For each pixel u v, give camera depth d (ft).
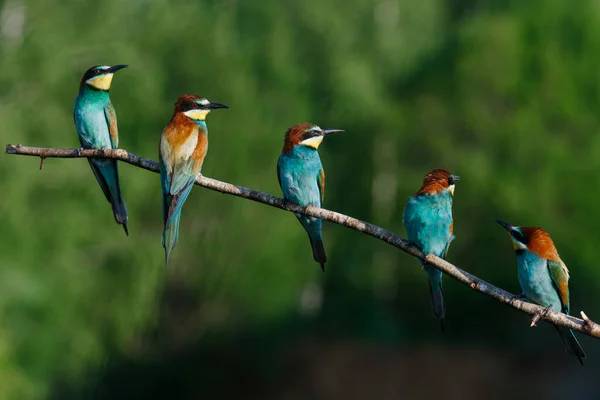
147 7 87.61
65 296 63.57
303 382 84.79
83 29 79.05
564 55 98.94
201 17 86.28
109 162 28.60
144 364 72.13
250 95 79.46
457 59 103.30
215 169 74.84
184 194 27.37
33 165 65.41
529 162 95.61
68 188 65.92
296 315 82.43
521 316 90.74
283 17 103.60
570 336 23.94
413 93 107.76
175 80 78.84
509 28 100.73
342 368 87.66
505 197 92.73
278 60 89.04
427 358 90.33
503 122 98.99
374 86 105.81
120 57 74.28
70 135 68.80
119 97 72.95
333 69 104.37
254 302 74.13
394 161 104.06
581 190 93.20
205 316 75.05
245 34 100.48
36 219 64.59
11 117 66.39
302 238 76.38
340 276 98.84
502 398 83.97
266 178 75.72
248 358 76.02
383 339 94.17
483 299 92.27
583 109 97.81
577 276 90.53
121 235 67.97
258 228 73.77
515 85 98.94
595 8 98.94
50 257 64.59
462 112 100.94
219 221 74.08
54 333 63.31
